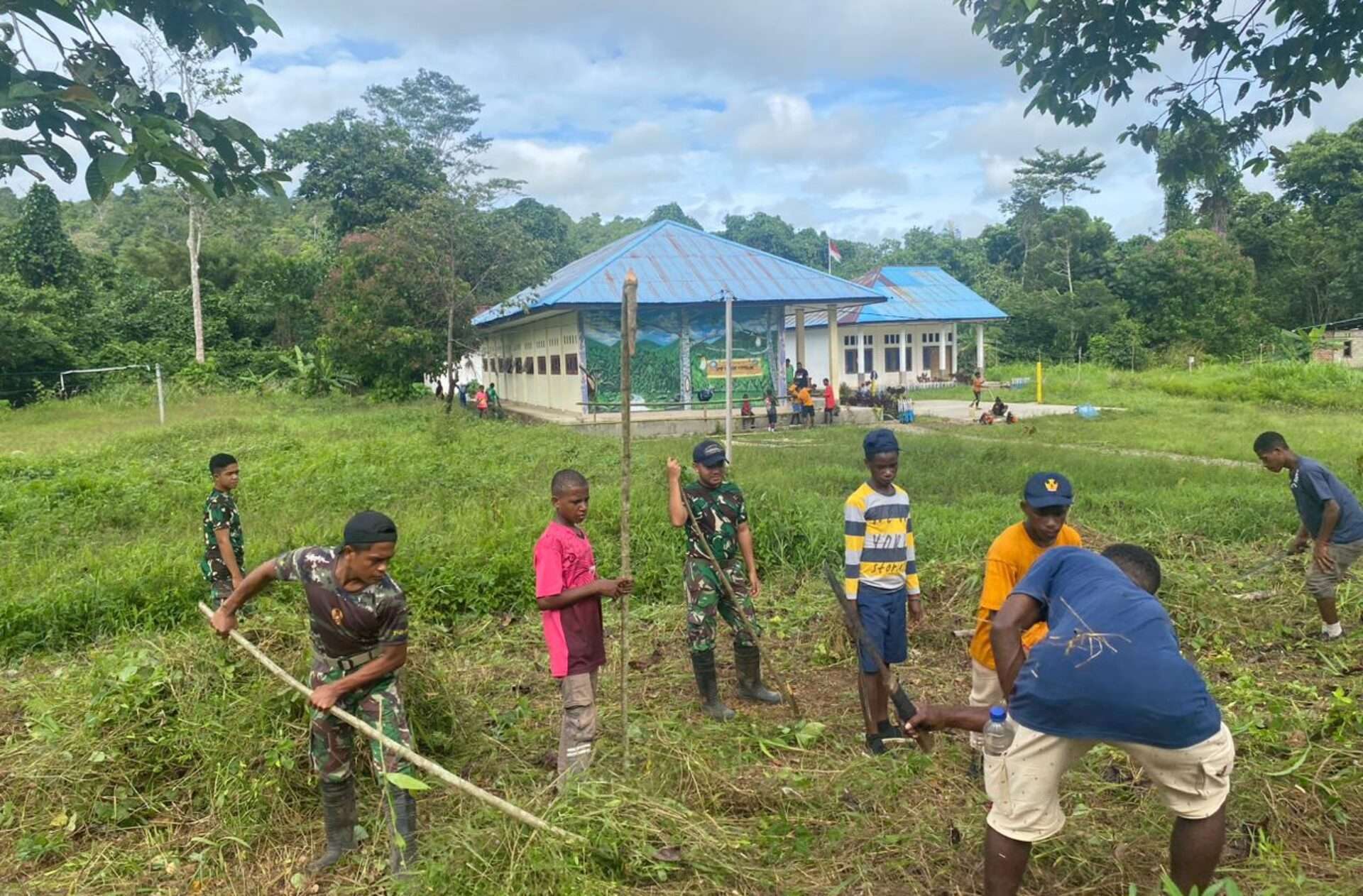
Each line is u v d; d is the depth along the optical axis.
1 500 11.66
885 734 4.82
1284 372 32.25
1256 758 4.23
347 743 3.80
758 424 25.23
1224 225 53.22
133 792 4.20
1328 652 6.10
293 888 3.65
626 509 4.46
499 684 5.80
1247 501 10.36
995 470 14.28
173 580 7.59
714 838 3.65
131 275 43.06
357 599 3.67
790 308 26.95
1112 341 46.88
